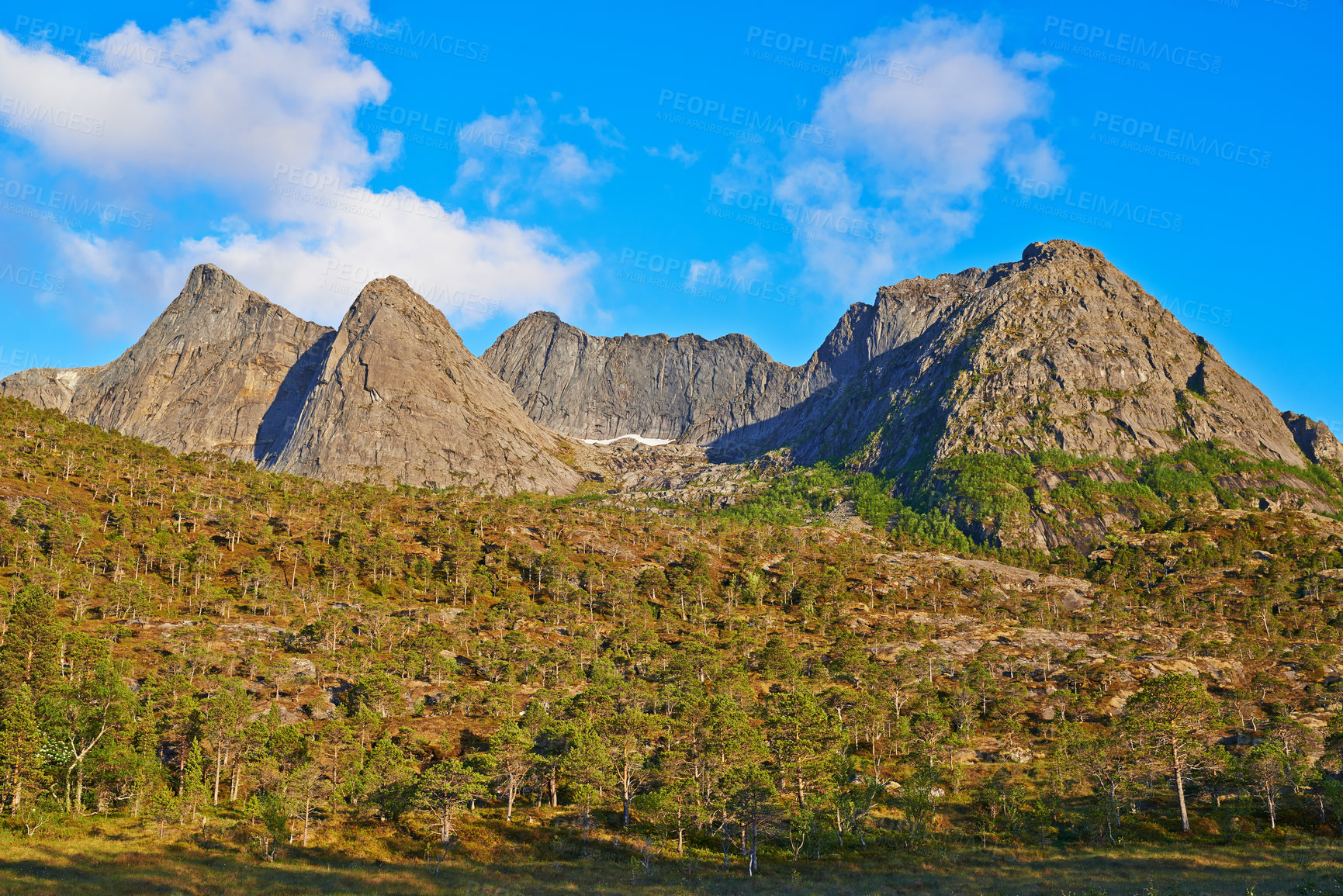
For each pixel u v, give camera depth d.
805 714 102.00
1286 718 116.94
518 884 73.19
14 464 193.38
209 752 98.50
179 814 84.19
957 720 137.38
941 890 72.38
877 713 125.25
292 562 192.12
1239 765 96.31
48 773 84.75
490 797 96.44
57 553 154.62
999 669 163.00
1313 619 195.75
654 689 131.25
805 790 99.88
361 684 120.56
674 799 87.19
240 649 134.00
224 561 185.00
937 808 101.44
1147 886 70.25
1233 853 81.31
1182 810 92.69
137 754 90.75
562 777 103.06
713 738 98.38
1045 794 101.25
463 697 125.19
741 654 165.50
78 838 77.94
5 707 90.56
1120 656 168.38
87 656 108.56
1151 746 97.69
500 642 151.25
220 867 73.56
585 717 113.62
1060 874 76.50
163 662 121.38
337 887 69.50
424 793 85.19
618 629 172.50
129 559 166.50
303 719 116.44
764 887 75.31
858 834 91.19
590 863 81.19
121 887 64.81
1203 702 102.38
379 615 153.38
